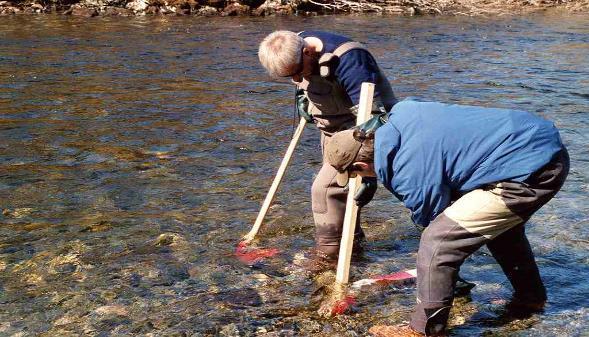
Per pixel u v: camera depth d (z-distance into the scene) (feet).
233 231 18.40
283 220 19.11
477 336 13.41
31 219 19.03
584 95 35.58
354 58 14.56
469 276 15.89
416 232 18.51
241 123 29.66
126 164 23.86
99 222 18.86
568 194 21.03
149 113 31.04
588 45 54.44
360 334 13.51
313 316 14.24
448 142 12.05
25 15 65.82
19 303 14.65
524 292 14.40
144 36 54.54
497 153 12.06
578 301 14.66
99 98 33.65
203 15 70.28
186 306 14.60
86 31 56.29
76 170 23.17
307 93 15.48
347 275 14.99
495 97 35.27
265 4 74.23
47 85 36.19
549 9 86.48
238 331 13.65
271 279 15.81
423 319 12.88
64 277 15.80
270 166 23.93
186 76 39.55
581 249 17.13
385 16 75.46
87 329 13.71
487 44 54.90
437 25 68.03
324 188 16.14
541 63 45.75
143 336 13.46
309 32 15.14
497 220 12.34
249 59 45.29
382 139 12.12
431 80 39.81
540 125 12.32
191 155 25.03
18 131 27.68
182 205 20.18
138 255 16.93
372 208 20.20
